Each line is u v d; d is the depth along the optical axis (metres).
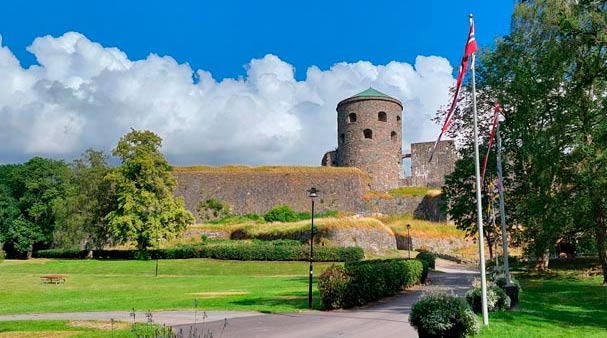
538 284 25.81
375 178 64.88
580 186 22.69
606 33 21.17
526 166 29.58
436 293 11.30
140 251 46.50
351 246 44.09
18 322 15.21
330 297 17.83
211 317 16.08
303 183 62.34
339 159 68.25
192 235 52.62
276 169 64.19
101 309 18.97
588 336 11.84
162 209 47.91
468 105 34.34
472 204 32.75
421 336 10.70
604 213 22.95
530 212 24.25
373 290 19.94
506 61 29.83
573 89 23.36
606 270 24.67
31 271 40.94
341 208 61.16
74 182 54.34
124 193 47.19
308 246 42.41
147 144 49.59
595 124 23.19
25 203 61.12
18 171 61.53
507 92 28.97
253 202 61.72
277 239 47.62
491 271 26.42
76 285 30.64
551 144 23.61
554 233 24.11
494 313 15.14
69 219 50.59
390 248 49.41
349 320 15.20
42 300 23.80
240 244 44.62
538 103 25.28
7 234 58.31
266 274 37.03
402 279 23.70
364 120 66.00
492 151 30.86
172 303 19.86
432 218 58.81
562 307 17.39
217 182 62.53
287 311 17.41
